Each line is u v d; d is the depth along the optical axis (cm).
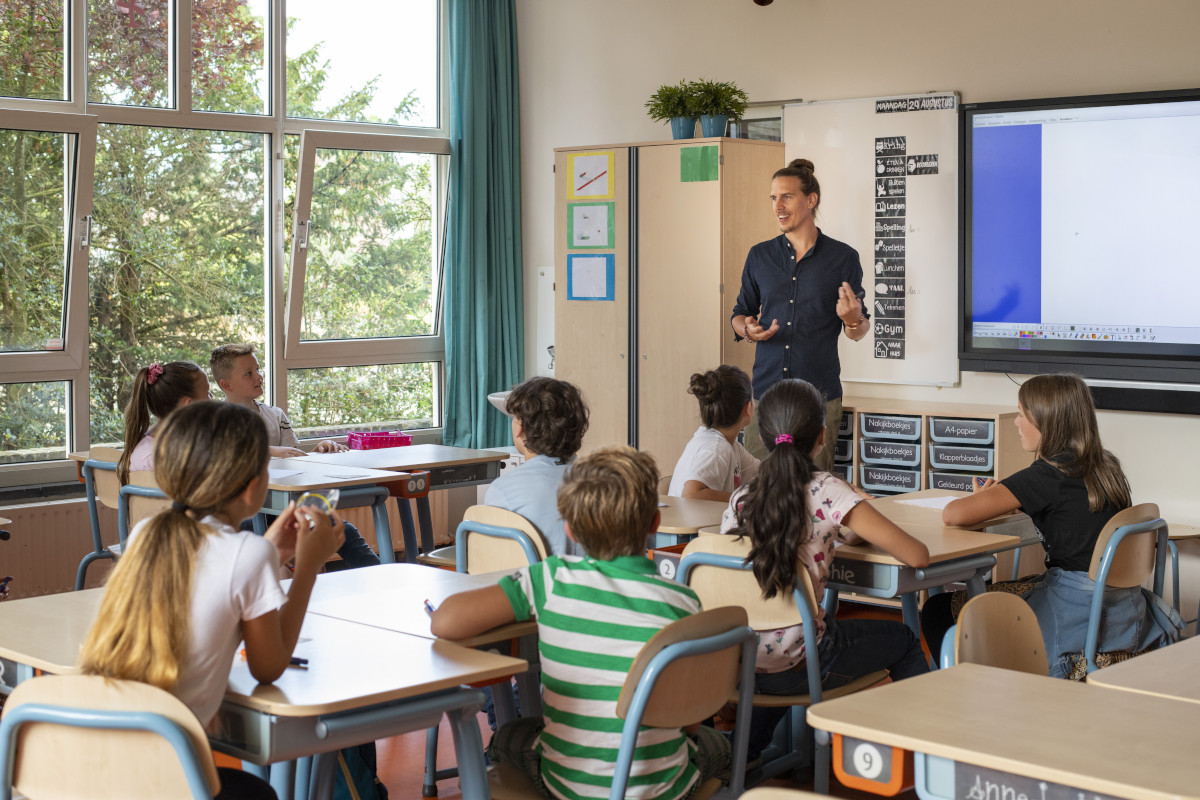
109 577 171
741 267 555
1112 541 281
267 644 172
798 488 256
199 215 579
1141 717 157
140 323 566
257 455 179
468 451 468
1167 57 475
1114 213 485
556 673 198
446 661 189
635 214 567
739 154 549
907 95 534
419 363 669
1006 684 173
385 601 231
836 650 273
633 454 203
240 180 590
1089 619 287
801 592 254
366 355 641
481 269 649
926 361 539
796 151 568
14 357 523
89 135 530
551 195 659
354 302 639
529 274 670
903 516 326
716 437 363
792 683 266
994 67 516
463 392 652
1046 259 502
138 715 159
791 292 464
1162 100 471
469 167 641
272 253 605
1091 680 177
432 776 309
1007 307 513
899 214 541
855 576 281
